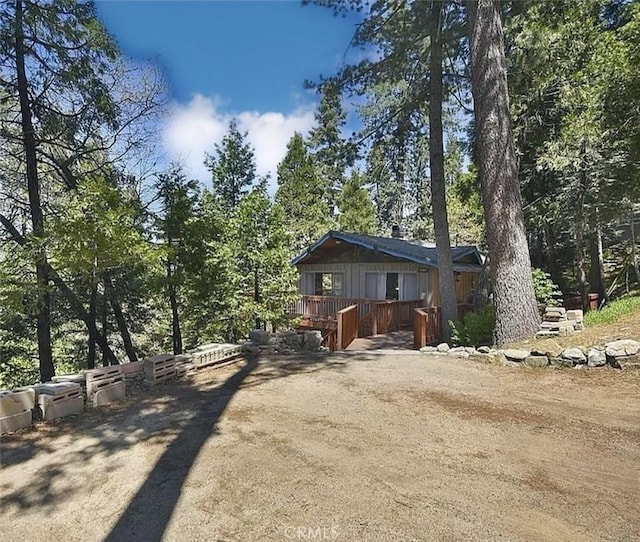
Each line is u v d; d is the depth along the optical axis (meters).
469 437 3.48
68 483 2.86
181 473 2.97
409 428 3.71
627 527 2.25
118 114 9.41
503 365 5.98
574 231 12.98
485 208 7.21
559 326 6.53
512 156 7.10
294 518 2.40
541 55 10.22
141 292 8.80
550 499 2.53
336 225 26.56
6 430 3.73
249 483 2.80
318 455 3.20
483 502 2.51
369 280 14.52
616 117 9.01
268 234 10.21
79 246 6.30
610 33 9.44
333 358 6.89
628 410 3.99
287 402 4.55
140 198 9.65
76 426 3.92
